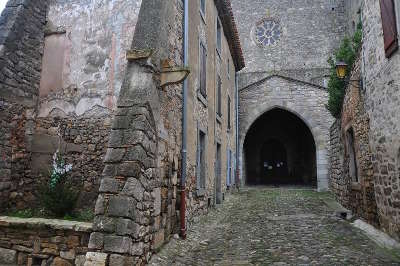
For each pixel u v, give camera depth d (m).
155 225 4.93
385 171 5.84
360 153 7.46
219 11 11.41
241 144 17.47
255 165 23.33
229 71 14.44
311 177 21.55
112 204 4.16
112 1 6.69
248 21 22.34
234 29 13.12
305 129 22.34
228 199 12.63
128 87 4.84
